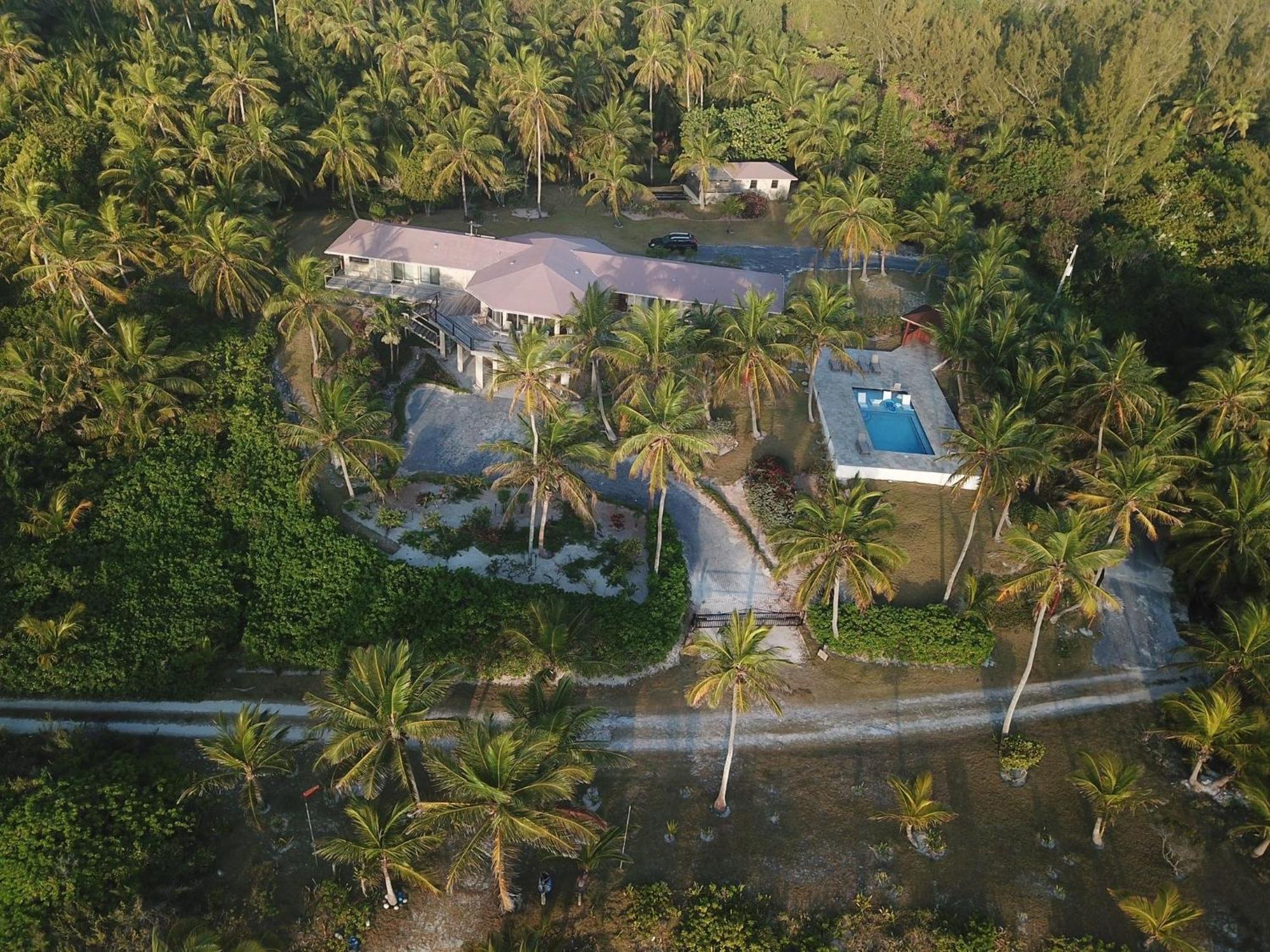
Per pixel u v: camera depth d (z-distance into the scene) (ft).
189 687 137.59
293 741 132.16
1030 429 158.61
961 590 160.76
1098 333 181.47
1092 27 342.23
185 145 226.17
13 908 105.70
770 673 115.96
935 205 239.71
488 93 286.87
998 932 112.37
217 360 185.16
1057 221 254.27
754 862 120.47
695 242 265.54
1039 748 136.05
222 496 160.66
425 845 104.99
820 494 179.73
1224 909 117.70
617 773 131.64
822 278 253.24
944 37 330.95
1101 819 123.95
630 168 276.00
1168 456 152.66
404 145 278.67
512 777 95.25
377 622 144.46
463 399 204.95
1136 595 166.71
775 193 307.99
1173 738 135.74
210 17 310.24
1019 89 316.60
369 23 301.02
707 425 183.52
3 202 187.93
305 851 118.32
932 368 217.36
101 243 180.55
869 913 114.21
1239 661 127.85
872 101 314.96
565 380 204.95
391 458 164.86
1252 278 224.33
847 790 130.62
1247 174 255.09
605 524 171.94
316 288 181.88
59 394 159.84
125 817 114.42
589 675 143.64
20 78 225.35
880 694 146.41
